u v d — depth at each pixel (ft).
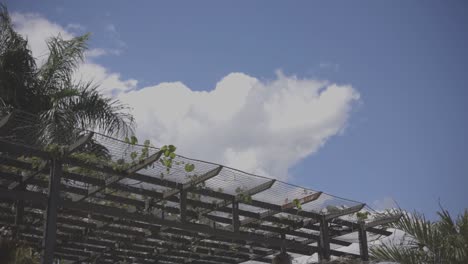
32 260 11.77
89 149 21.15
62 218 26.81
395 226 27.02
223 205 25.84
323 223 28.58
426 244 23.13
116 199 24.44
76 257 31.53
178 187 23.85
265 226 28.81
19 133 20.79
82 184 23.16
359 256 29.17
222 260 34.86
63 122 31.07
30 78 33.71
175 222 23.86
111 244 30.50
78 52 35.60
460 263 22.45
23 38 34.30
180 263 34.32
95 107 33.60
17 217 23.53
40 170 21.25
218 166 23.38
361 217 27.86
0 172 22.26
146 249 32.01
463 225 22.71
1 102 31.73
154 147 21.63
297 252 30.68
